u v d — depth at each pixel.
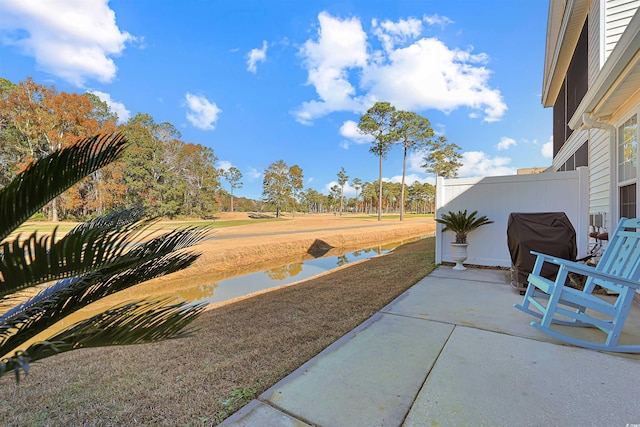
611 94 3.64
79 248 1.24
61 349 1.13
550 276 3.76
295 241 12.29
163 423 1.65
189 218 35.72
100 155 1.45
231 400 1.83
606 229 4.95
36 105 23.67
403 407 1.70
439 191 6.05
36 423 1.67
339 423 1.59
